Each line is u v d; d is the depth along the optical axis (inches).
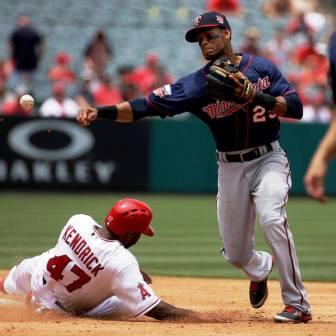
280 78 876.0
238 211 917.2
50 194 2908.5
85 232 851.4
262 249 1740.9
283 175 887.7
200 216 2363.4
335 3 4202.8
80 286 855.1
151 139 2970.0
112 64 3619.6
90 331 773.3
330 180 2999.5
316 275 1392.7
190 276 1359.5
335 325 850.1
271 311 989.2
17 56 3186.5
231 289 1213.7
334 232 2079.2
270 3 3932.1
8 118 2928.2
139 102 896.9
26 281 931.3
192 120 2967.5
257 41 3476.9
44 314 877.2
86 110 884.6
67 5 3922.2
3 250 1628.9
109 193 2960.1
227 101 860.6
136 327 803.4
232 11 3831.2
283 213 868.0
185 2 3959.2
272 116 885.8
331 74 679.1
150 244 1812.3
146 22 3875.5
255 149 893.2
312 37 3599.9
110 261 836.6
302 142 2960.1
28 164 2942.9
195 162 2979.8
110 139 2955.2
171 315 848.3
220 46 872.3
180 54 3732.8
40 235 1875.0
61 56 3316.9
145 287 842.8
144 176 2972.4
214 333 773.9
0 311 882.1
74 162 2950.3
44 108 2967.5
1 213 2320.4
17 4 3900.1
